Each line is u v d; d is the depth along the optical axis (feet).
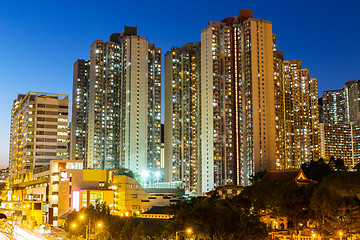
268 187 387.14
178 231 303.68
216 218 298.76
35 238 457.27
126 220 383.24
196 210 307.78
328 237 359.66
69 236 417.90
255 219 313.12
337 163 567.59
